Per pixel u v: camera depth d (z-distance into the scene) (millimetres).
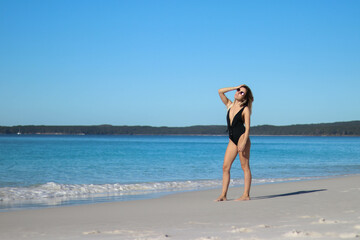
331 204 6430
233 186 11523
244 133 6895
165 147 59062
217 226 4648
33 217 5867
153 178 14805
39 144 65750
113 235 4223
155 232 4316
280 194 8422
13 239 4215
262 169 19172
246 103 6930
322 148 55844
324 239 3578
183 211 6148
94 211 6434
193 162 24406
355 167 20656
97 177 15188
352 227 4219
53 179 14414
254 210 5938
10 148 47250
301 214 5430
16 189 10453
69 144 68812
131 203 7426
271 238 3688
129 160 26422
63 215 6031
